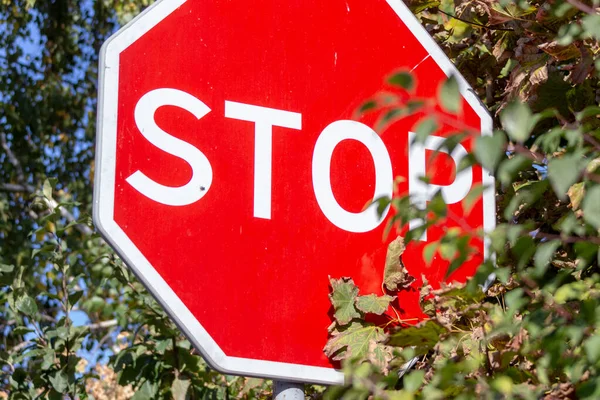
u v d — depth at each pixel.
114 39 1.93
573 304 2.08
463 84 2.26
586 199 1.49
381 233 2.07
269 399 3.17
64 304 3.83
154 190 1.88
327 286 1.99
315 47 2.13
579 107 2.82
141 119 1.91
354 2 2.21
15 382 3.79
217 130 1.98
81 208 9.16
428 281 2.12
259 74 2.06
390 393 1.64
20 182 9.35
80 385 3.78
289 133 2.05
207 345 1.85
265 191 1.98
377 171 2.10
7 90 9.67
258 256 1.93
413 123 2.17
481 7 2.96
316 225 2.01
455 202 2.15
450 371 1.67
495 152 1.45
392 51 2.22
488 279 2.13
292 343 1.92
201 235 1.90
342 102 2.12
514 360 2.29
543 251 1.62
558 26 2.75
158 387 3.65
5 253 8.38
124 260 1.82
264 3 2.10
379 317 2.10
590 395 1.58
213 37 2.03
